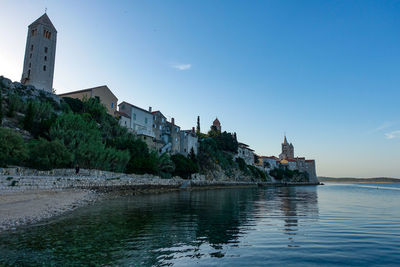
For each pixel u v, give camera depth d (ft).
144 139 242.17
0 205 66.13
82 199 92.22
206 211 79.41
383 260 33.76
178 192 182.09
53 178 104.53
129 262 30.53
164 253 34.35
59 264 29.32
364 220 67.67
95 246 36.83
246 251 36.14
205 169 309.22
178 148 307.99
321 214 78.33
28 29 230.07
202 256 33.40
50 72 226.17
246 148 485.56
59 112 177.27
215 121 554.87
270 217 69.51
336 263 32.24
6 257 31.32
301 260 32.91
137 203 95.81
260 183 419.13
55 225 50.16
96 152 140.77
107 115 212.84
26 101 159.74
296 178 637.71
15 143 100.27
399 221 66.44
